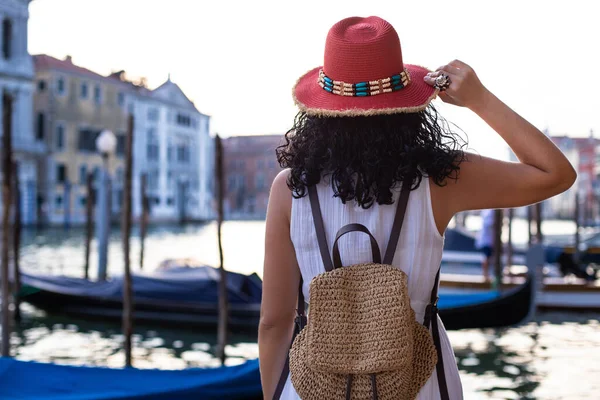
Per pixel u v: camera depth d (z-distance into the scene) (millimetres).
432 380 1177
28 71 36750
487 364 7430
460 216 21953
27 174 36844
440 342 1205
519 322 8711
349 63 1169
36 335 9078
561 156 1153
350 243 1169
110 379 3654
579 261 16266
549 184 1159
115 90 45031
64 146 41188
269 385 1287
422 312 1205
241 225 48469
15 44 36375
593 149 59688
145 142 48156
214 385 3641
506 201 1185
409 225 1175
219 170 8180
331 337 1105
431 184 1180
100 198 12148
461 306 8594
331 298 1117
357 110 1138
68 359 7824
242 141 66062
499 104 1179
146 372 3729
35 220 37062
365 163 1146
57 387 3498
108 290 9773
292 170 1209
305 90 1239
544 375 6910
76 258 20125
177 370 3789
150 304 9266
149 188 48625
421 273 1183
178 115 51875
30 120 37188
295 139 1229
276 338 1281
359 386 1092
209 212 56281
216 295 9188
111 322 9625
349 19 1222
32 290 9875
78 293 9781
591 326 9555
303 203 1203
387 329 1084
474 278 11156
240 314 8938
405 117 1187
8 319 7250
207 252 23750
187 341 8750
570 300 10594
